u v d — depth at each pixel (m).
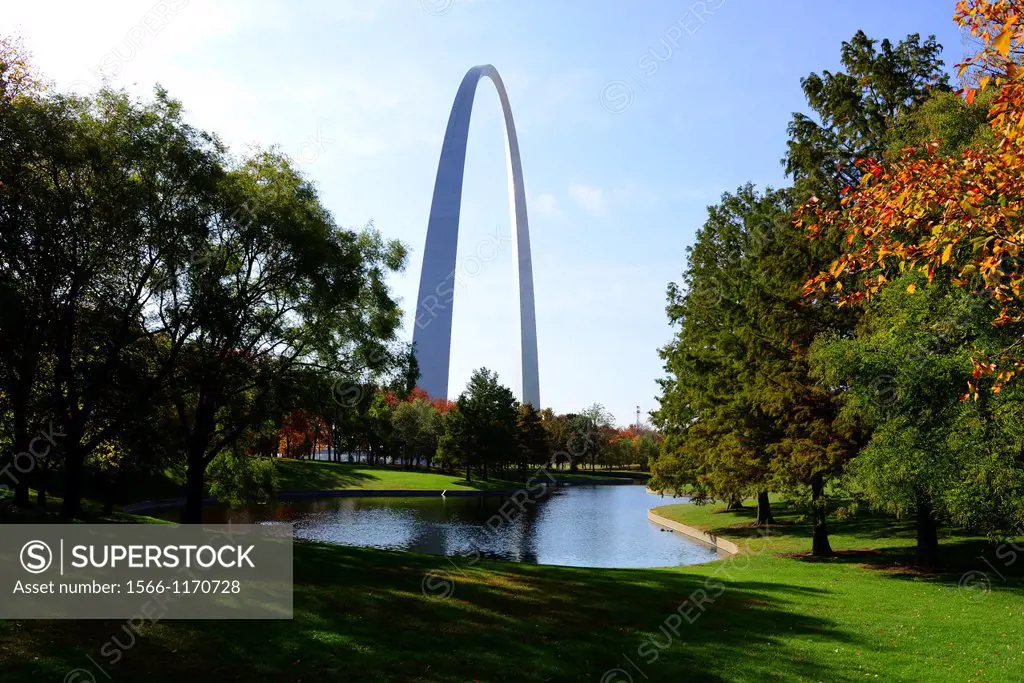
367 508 52.38
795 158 28.66
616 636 12.99
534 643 12.10
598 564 29.03
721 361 31.03
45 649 9.80
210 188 20.22
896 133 23.48
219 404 22.52
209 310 19.83
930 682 10.78
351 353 24.23
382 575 16.95
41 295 18.06
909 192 7.66
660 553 32.31
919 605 16.69
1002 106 7.17
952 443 17.33
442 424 79.00
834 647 12.76
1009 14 6.85
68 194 18.55
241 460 28.03
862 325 22.08
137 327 20.70
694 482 38.91
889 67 28.23
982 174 7.61
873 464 18.94
